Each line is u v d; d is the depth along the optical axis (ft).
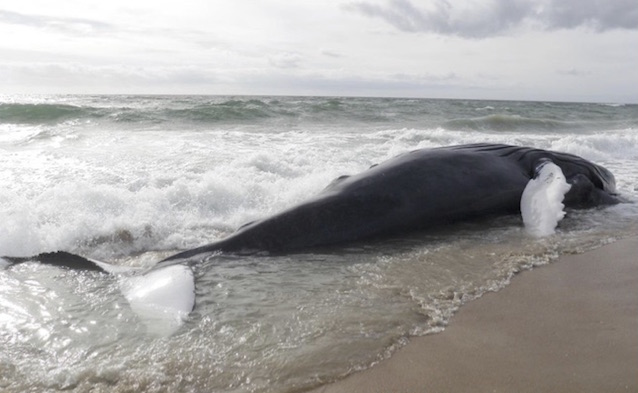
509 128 73.31
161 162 32.73
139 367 10.30
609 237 18.88
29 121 59.21
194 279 15.07
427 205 20.39
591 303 13.21
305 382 9.77
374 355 10.70
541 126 75.25
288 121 68.13
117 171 29.89
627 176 33.04
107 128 54.75
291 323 12.18
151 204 22.29
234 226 21.17
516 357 10.58
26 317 12.66
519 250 17.42
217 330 11.89
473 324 12.09
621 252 17.25
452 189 21.02
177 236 19.58
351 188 20.10
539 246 17.79
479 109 103.55
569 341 11.19
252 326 12.05
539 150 25.34
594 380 9.68
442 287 14.32
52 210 21.09
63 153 35.91
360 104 96.32
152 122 60.39
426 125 70.64
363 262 16.58
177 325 12.12
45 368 10.31
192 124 61.05
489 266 15.94
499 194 21.91
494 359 10.52
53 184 26.58
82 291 14.26
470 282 14.65
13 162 32.27
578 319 12.28
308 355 10.71
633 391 9.30
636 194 27.17
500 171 22.65
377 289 14.25
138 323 12.30
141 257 17.93
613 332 11.59
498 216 21.95
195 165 31.86
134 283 14.73
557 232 19.63
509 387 9.52
